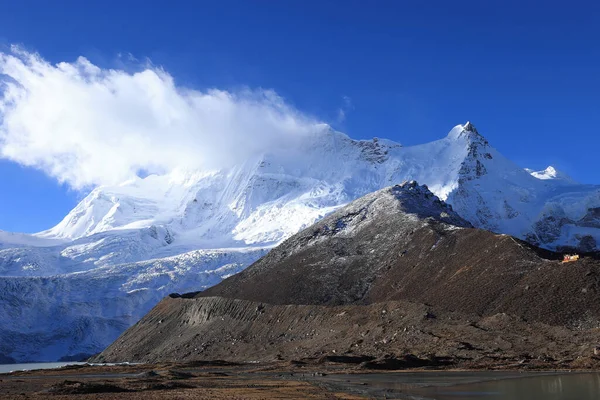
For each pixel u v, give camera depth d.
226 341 150.12
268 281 169.38
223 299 168.00
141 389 77.56
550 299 109.44
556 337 100.88
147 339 173.38
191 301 177.75
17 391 80.00
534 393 60.16
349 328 131.00
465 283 126.31
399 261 151.50
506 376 80.44
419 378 83.25
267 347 139.12
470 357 103.00
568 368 88.06
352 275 155.50
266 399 61.62
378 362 104.81
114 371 126.94
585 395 57.53
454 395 61.16
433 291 130.25
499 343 104.56
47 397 69.06
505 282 119.81
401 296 134.75
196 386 81.50
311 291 153.62
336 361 114.69
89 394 73.12
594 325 99.62
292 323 144.12
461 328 112.75
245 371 111.12
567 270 114.00
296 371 106.81
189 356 150.25
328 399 60.31
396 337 118.62
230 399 62.56
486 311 115.06
